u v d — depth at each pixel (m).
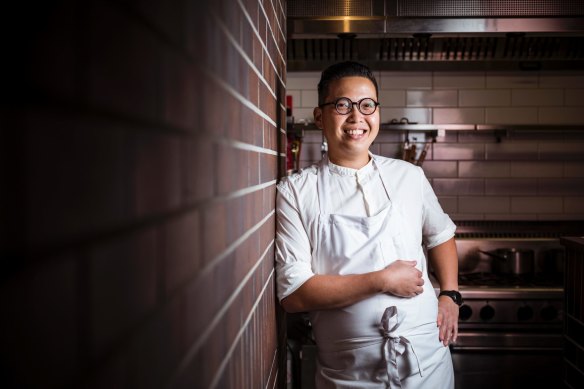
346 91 1.65
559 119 3.45
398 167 1.76
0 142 0.28
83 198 0.36
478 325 2.85
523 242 3.28
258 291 1.24
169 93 0.54
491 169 3.46
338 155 1.71
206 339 0.70
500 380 2.81
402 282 1.56
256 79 1.19
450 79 3.44
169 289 0.54
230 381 0.87
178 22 0.57
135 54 0.45
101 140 0.38
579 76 3.43
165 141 0.53
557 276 3.15
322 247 1.66
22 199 0.30
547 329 2.85
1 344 0.28
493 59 3.23
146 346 0.48
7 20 0.28
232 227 0.89
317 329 1.72
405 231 1.68
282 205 1.69
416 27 2.47
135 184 0.45
